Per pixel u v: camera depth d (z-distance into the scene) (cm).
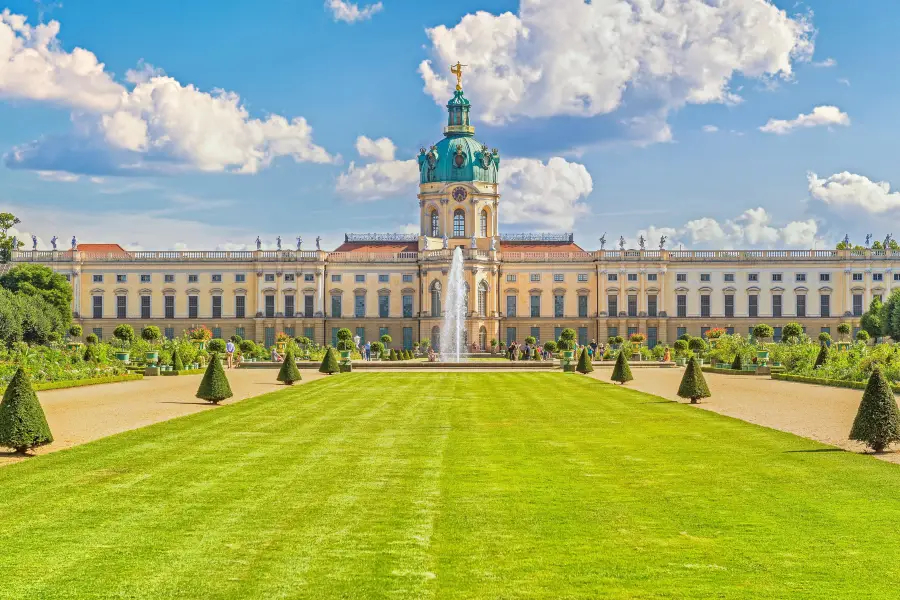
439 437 3409
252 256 14262
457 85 14925
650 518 2133
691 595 1628
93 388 5819
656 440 3338
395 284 14362
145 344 9275
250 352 10300
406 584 1677
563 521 2103
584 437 3422
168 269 14288
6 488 2441
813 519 2127
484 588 1658
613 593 1638
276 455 2972
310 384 6278
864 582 1694
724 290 14150
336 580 1695
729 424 3812
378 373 7900
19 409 2939
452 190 14350
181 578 1706
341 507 2230
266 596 1617
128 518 2122
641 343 12375
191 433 3503
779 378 7038
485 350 13888
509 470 2714
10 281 12412
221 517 2131
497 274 14175
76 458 2905
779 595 1630
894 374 5847
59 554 1850
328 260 14375
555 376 7406
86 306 14250
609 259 14188
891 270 13862
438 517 2133
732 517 2142
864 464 2808
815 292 14025
